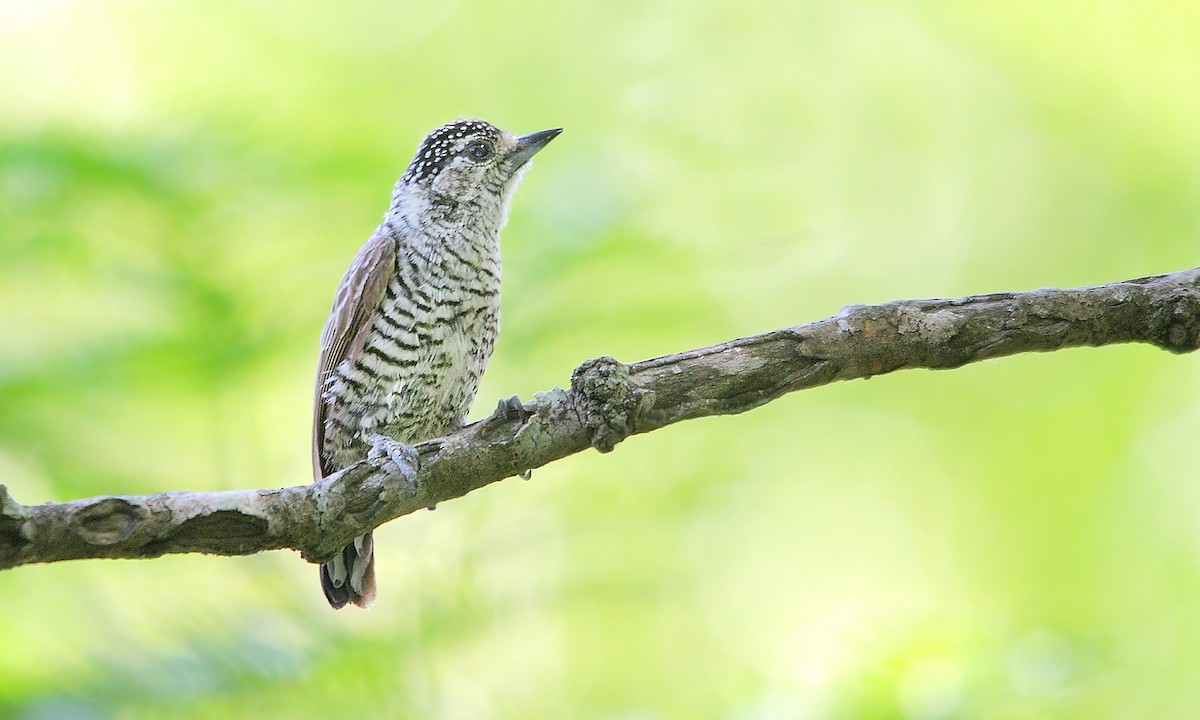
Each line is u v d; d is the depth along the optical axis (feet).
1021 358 64.59
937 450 64.28
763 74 68.69
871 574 60.90
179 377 38.06
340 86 61.36
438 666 35.32
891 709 32.12
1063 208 66.59
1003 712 32.22
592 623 47.93
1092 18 68.03
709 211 62.69
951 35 70.28
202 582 36.65
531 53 65.77
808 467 63.52
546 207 43.16
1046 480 62.44
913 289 66.54
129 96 61.00
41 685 31.30
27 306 40.29
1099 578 59.31
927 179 68.13
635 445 44.39
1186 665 54.65
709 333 49.14
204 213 40.24
